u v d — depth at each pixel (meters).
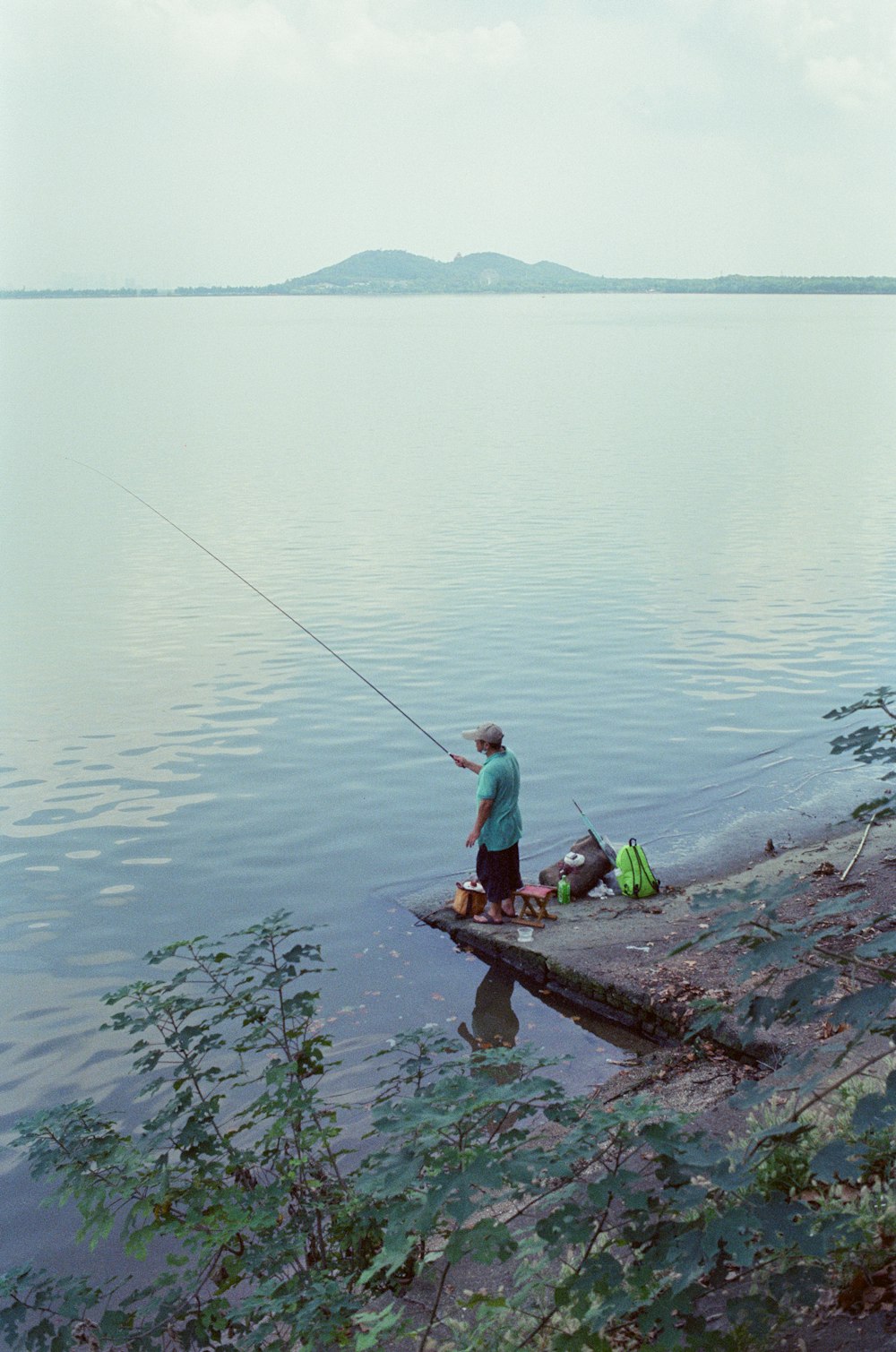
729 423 58.59
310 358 136.88
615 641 19.12
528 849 11.83
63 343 199.88
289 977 5.08
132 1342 4.22
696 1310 3.86
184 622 21.34
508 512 32.41
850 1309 3.63
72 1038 8.23
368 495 36.62
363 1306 4.21
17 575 25.98
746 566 24.62
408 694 16.75
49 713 16.27
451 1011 8.67
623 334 194.25
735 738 14.78
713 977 8.34
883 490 35.06
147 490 39.03
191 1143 4.86
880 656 18.02
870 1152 4.25
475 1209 2.98
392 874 11.20
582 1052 8.01
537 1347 3.97
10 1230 6.24
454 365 117.88
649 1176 4.70
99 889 10.95
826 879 9.77
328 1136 4.90
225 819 12.60
